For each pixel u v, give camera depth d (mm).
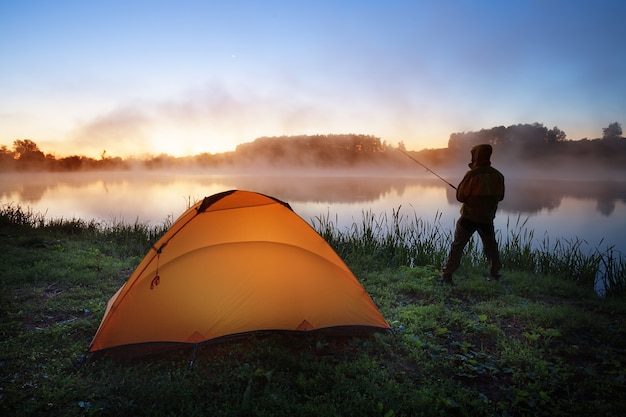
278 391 3080
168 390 3016
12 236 9359
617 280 6449
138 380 3193
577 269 7312
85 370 3377
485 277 6680
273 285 4070
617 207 32375
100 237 9766
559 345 4109
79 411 2828
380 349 3895
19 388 3066
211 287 3930
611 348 4023
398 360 3740
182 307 3814
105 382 3170
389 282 6281
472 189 5793
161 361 3574
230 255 4031
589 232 16922
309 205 28594
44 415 2764
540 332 4359
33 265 6664
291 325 4047
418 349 3916
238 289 3994
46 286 5645
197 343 3754
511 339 4219
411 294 5797
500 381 3436
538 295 5852
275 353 3645
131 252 8117
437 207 27297
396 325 4473
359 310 4156
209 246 3990
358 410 2863
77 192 41469
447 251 8633
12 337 3979
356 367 3471
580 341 4227
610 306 5422
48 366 3381
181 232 3928
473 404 2971
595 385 3307
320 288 4141
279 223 4133
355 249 8461
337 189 57594
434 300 5492
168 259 3863
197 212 3988
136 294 3742
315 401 2973
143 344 3648
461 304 5383
